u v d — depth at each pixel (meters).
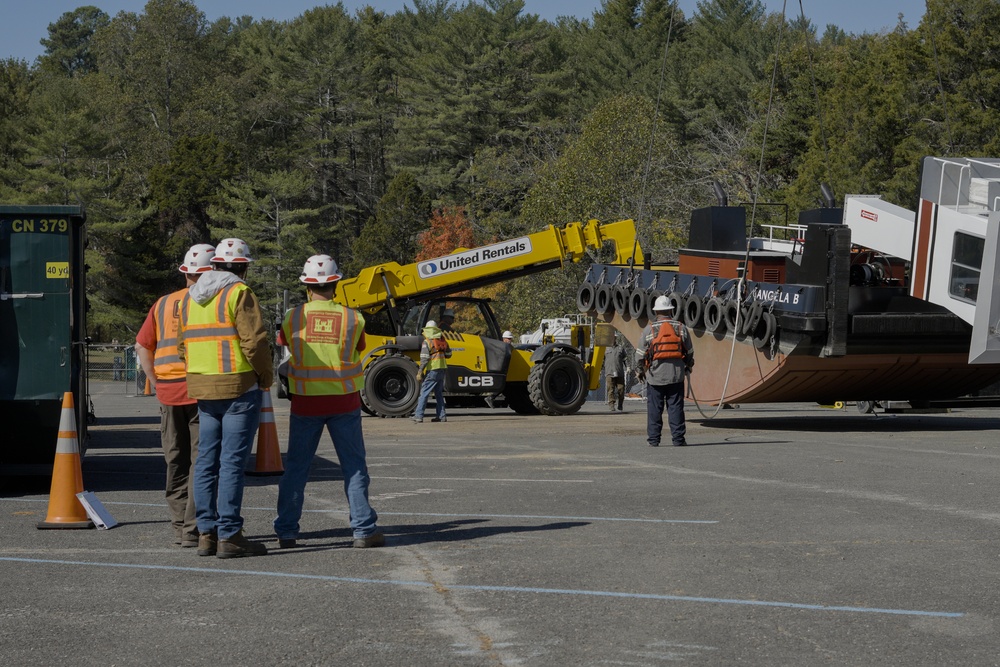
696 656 5.06
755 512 8.90
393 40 97.69
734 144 56.81
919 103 43.72
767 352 16.95
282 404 29.56
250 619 5.74
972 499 9.54
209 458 7.43
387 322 22.95
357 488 7.63
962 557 7.13
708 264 18.89
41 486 11.10
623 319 21.23
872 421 20.09
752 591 6.26
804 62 57.38
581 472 11.76
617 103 46.09
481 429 18.50
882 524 8.33
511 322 45.31
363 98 88.69
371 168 86.06
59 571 6.94
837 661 4.98
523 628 5.54
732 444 14.98
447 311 22.61
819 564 6.93
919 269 16.33
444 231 61.16
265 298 66.50
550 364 22.44
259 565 7.09
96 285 67.19
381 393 21.56
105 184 67.00
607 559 7.13
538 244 23.44
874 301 16.27
